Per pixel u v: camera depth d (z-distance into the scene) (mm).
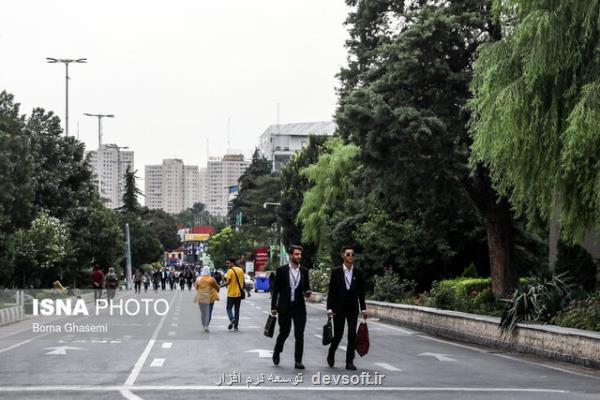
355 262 46219
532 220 23172
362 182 38281
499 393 13820
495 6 22625
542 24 19859
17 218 49438
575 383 15609
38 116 66062
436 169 32062
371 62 38594
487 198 35000
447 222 42375
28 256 51062
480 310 29812
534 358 20922
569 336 19750
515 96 20438
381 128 31359
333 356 17594
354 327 17203
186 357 19688
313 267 80938
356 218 49312
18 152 48844
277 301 17438
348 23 39594
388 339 27078
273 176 141000
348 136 34812
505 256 35344
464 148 31922
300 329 17297
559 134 20375
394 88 32438
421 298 38500
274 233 120875
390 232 45188
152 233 139500
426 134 30406
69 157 66812
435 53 32125
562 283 24703
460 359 20266
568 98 20062
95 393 13484
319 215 63344
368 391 13938
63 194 65000
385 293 43000
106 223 73938
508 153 21141
